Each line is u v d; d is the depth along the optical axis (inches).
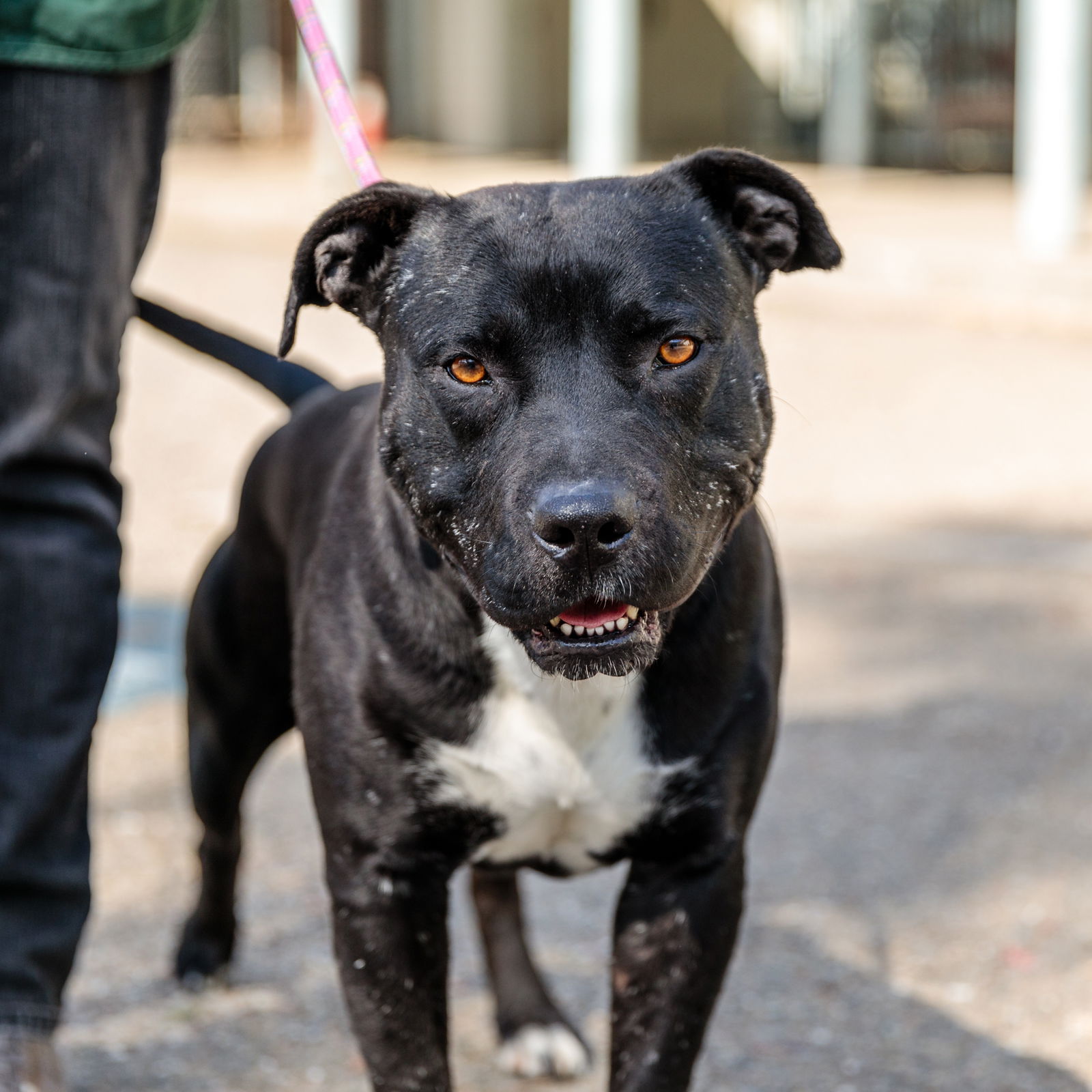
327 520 138.3
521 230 118.7
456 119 955.3
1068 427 410.0
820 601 291.1
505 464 114.3
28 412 136.7
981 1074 149.3
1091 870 191.0
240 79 1026.1
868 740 231.1
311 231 128.3
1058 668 258.4
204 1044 157.0
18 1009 137.5
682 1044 127.0
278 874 190.7
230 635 162.2
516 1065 155.7
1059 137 569.3
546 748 125.8
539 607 110.8
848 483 365.4
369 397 152.7
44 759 138.7
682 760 126.0
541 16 956.0
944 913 181.2
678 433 116.9
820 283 567.8
